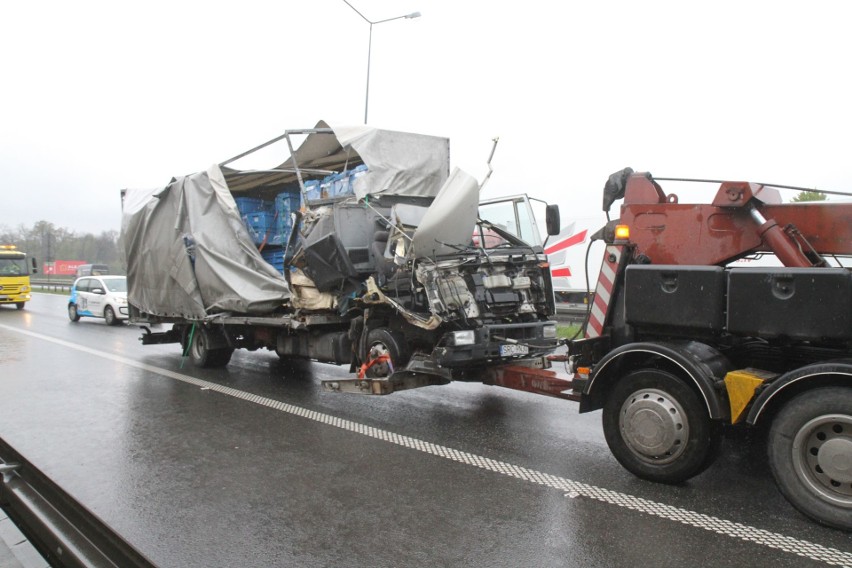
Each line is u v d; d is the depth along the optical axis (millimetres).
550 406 7473
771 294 4148
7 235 76250
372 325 7672
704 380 4305
